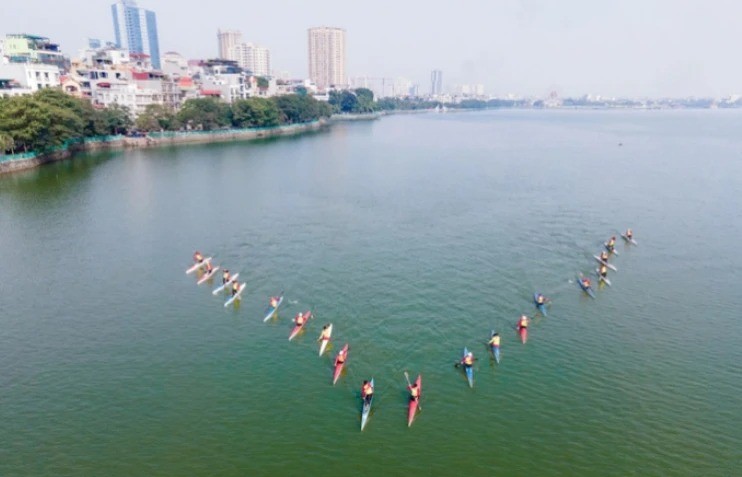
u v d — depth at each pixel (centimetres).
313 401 3775
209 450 3303
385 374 4084
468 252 6794
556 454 3262
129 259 6594
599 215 8581
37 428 3503
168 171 12638
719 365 4184
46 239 7344
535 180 11750
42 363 4269
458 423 3538
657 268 6175
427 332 4716
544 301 5241
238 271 6197
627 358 4281
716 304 5228
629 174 12450
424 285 5734
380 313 5091
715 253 6675
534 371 4112
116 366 4225
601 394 3825
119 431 3475
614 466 3162
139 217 8500
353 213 8825
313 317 5025
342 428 3497
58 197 9719
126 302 5381
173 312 5166
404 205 9394
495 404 3725
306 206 9306
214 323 4934
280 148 17438
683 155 16038
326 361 4278
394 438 3400
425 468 3158
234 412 3656
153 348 4497
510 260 6475
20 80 15612
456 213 8806
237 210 8988
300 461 3212
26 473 3122
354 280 5900
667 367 4159
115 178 11631
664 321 4891
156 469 3156
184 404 3747
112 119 16050
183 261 6544
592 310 5116
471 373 4050
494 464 3186
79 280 5934
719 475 3094
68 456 3259
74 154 14500
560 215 8606
